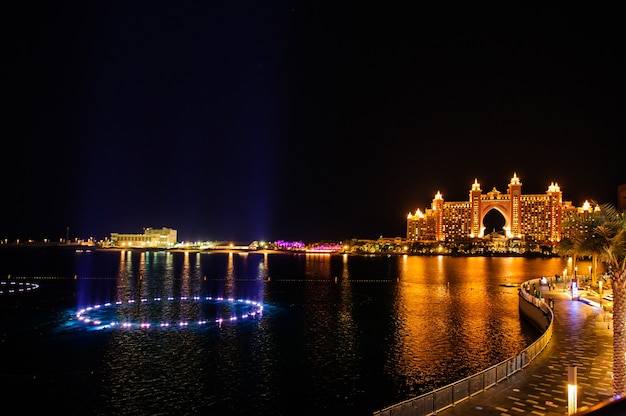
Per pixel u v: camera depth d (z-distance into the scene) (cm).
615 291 2448
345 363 4188
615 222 2520
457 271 16700
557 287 8194
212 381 3706
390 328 5741
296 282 12188
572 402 2100
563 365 3123
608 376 2877
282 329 5684
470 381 2530
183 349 4678
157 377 3797
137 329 5641
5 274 13738
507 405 2391
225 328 5750
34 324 5912
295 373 3897
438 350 4625
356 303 8025
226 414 3081
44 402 3272
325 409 3150
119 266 18162
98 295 8850
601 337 4028
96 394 3422
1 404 3234
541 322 5066
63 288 9975
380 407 3177
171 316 6594
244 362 4219
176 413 3095
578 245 2800
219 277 13625
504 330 5575
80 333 5397
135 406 3206
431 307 7525
